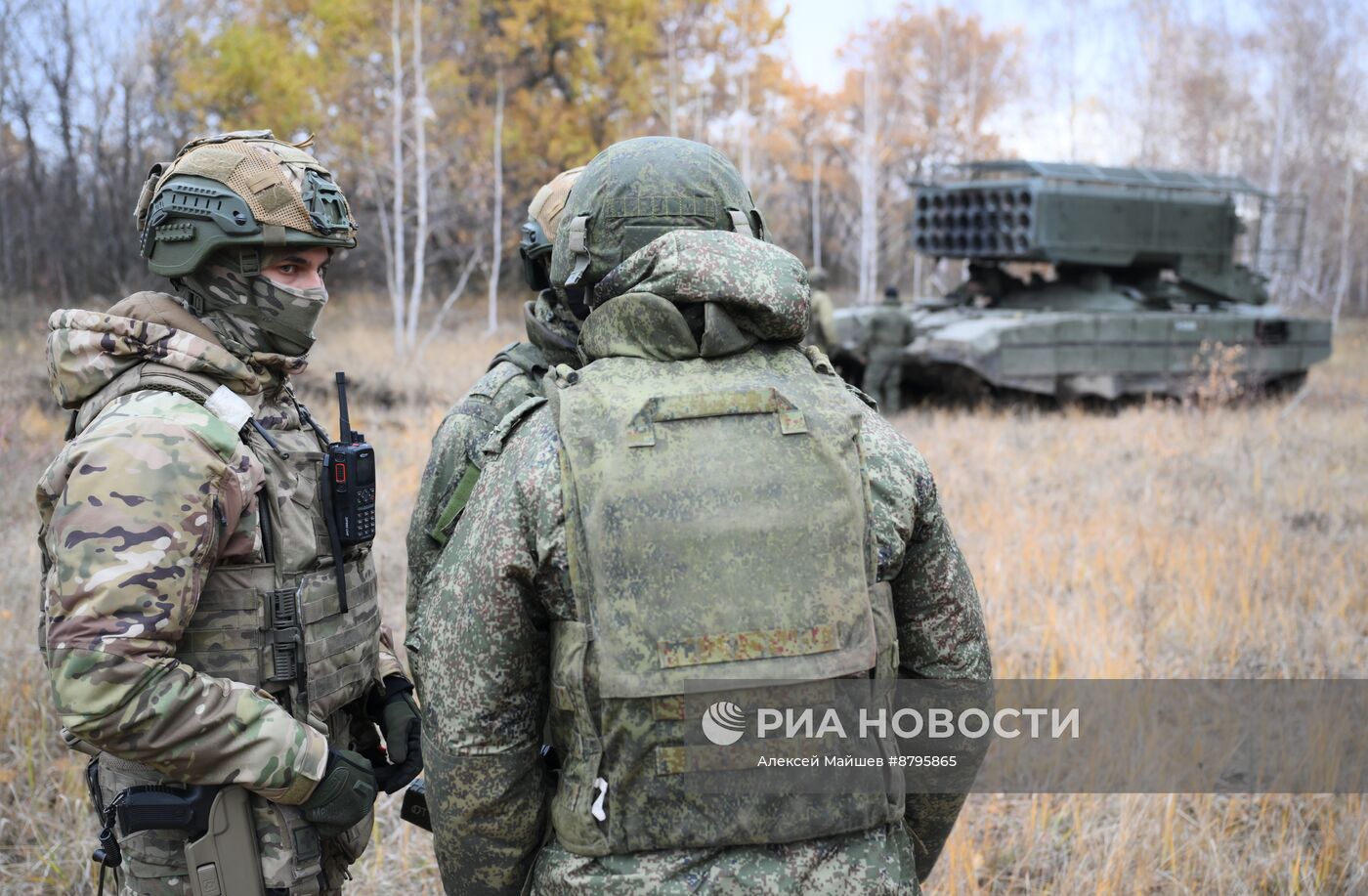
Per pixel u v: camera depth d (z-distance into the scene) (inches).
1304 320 629.9
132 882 80.9
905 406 582.2
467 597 70.7
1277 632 215.5
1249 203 936.9
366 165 864.9
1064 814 153.9
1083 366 551.2
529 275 130.2
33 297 831.7
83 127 905.5
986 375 524.1
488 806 71.2
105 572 71.9
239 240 81.5
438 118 931.3
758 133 1150.3
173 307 83.3
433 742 71.9
